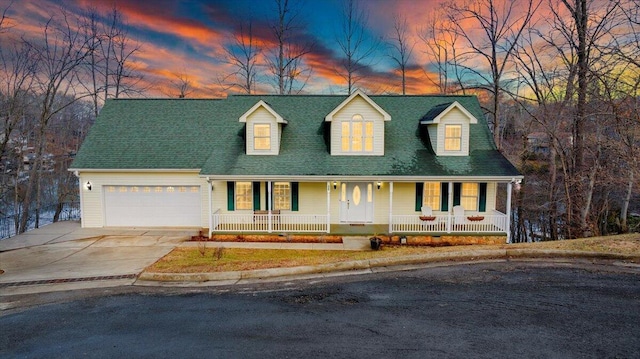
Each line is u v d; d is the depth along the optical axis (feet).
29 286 29.27
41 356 17.79
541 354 16.51
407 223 50.34
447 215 49.90
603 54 48.03
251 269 31.07
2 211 87.10
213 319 21.77
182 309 23.63
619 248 32.30
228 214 50.42
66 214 80.43
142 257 38.60
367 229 50.52
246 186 52.95
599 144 50.78
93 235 48.98
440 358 16.35
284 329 20.01
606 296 23.17
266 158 51.42
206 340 18.98
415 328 19.54
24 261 36.99
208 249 43.06
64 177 97.40
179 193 53.42
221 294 26.43
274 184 52.49
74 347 18.63
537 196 73.97
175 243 45.44
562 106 56.80
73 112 102.78
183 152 53.72
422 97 60.44
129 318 22.34
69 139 103.60
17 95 74.90
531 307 21.80
